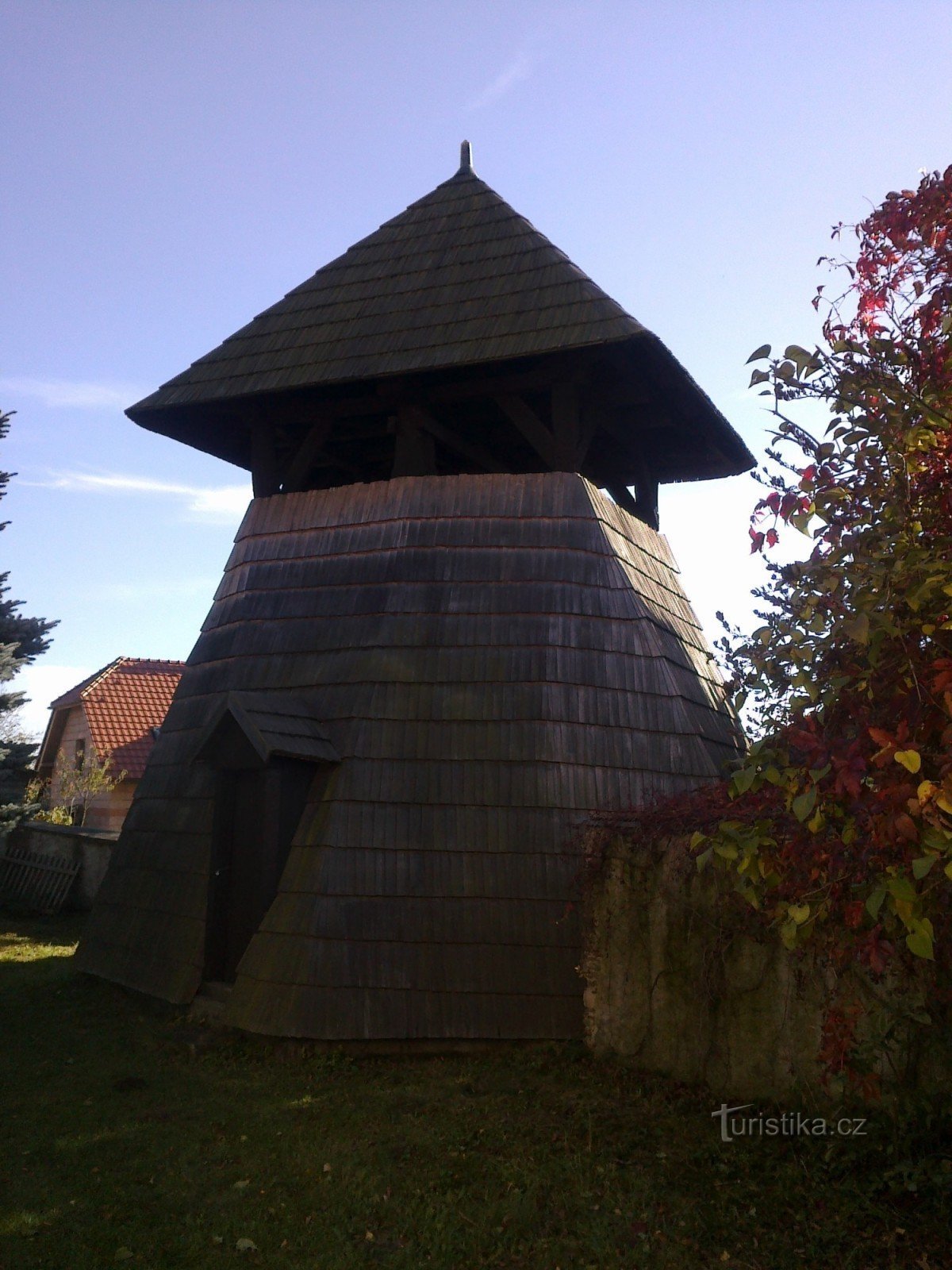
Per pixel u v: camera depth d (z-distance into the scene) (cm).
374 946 796
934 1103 515
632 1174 543
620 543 1002
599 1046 736
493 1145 592
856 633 318
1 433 1500
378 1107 664
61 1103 688
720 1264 451
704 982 662
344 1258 468
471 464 1371
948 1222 458
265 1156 586
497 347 948
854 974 568
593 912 758
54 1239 488
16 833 2030
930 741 343
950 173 456
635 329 897
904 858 319
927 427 378
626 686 916
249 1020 784
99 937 1041
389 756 869
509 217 1124
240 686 974
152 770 1086
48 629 1688
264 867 839
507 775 859
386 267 1133
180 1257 471
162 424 1155
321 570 998
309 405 1091
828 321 494
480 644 912
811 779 344
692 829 695
